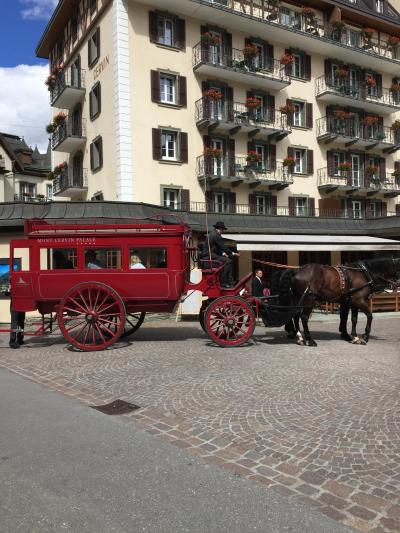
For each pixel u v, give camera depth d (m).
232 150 24.83
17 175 38.66
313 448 4.43
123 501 3.47
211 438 4.72
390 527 3.11
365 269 10.17
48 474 3.93
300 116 28.03
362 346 9.67
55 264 9.62
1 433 4.90
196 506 3.39
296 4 27.42
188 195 23.27
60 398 6.22
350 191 29.41
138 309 9.73
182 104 23.27
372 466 4.02
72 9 27.53
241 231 21.23
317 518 3.22
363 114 30.22
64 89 25.67
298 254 23.25
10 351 9.77
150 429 5.00
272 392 6.26
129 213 16.62
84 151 26.25
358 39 30.08
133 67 21.95
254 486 3.70
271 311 9.70
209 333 9.61
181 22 23.38
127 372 7.51
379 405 5.66
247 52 24.33
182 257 9.62
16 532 3.08
